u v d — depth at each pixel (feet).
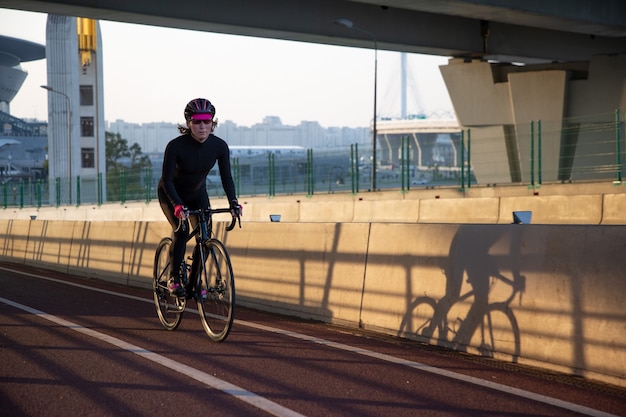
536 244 28.91
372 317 36.63
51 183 295.07
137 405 22.41
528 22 157.17
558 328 27.45
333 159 188.24
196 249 33.63
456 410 21.81
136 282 61.72
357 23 175.94
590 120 205.77
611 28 164.86
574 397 23.29
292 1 164.66
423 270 34.04
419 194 160.15
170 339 33.12
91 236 73.15
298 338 33.50
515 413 21.54
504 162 219.00
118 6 139.95
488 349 30.01
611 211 102.58
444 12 146.10
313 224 42.14
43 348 30.96
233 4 154.92
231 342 32.35
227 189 33.63
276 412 21.61
